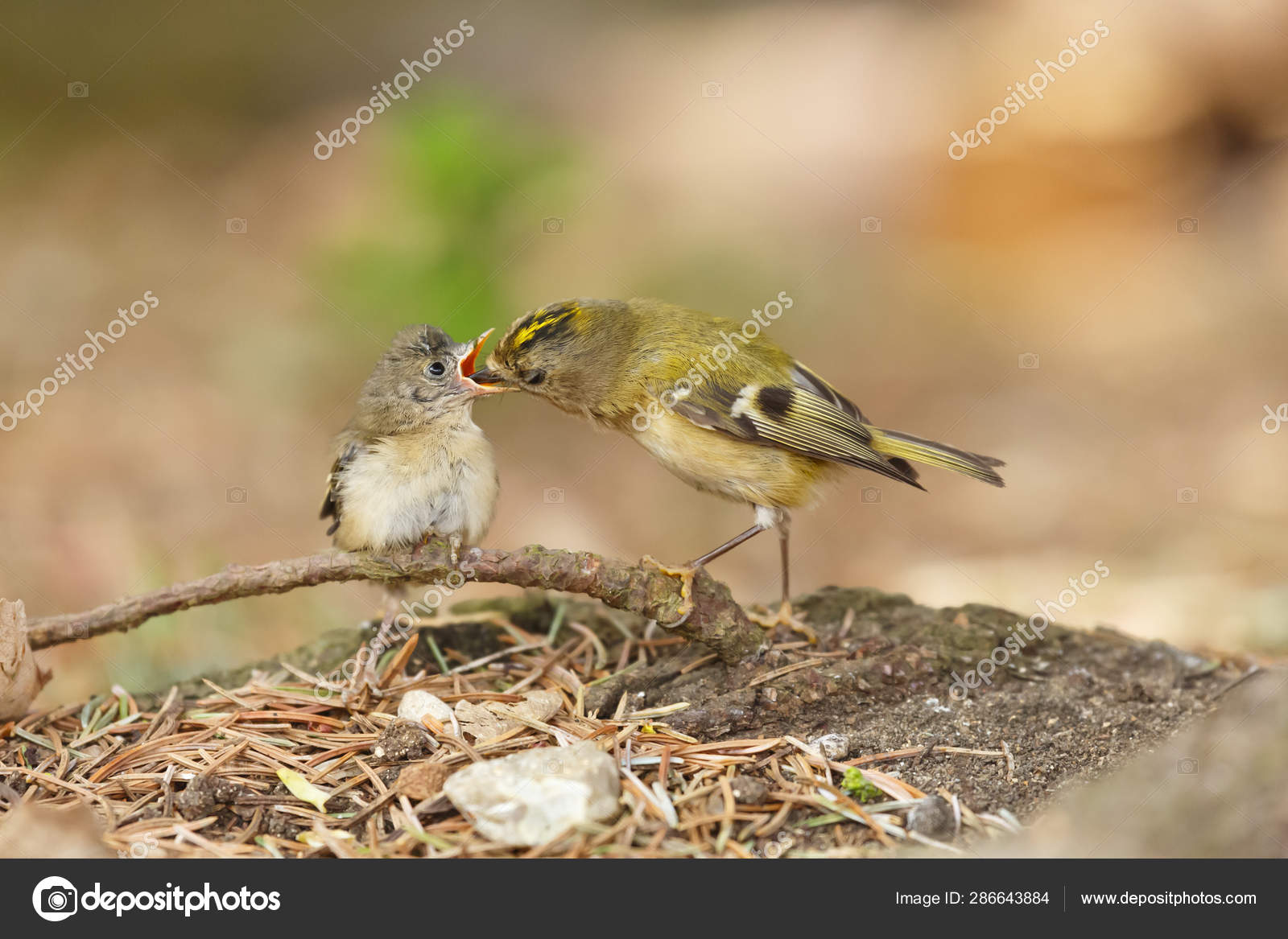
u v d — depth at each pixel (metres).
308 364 15.28
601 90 22.59
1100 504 13.31
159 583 10.77
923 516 13.89
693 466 7.84
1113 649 7.43
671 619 6.38
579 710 6.32
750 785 5.41
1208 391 15.34
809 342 17.30
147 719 6.56
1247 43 18.22
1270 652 9.19
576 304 8.06
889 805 5.45
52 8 21.83
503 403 16.38
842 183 20.02
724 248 17.91
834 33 22.95
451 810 5.25
